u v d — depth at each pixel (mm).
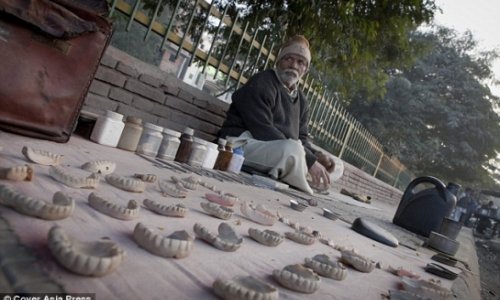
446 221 3771
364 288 1162
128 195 1254
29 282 568
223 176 2902
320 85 6410
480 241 16750
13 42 1521
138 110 3521
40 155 1284
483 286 5766
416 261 2137
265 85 4051
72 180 1113
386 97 18406
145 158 2324
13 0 1482
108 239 768
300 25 5562
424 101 20047
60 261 633
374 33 6125
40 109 1648
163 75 3650
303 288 916
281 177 4020
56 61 1657
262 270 999
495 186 32219
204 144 2891
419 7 6227
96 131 2184
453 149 22297
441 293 1298
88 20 1733
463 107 21125
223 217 1362
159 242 825
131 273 710
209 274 842
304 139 4805
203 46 5125
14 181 979
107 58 3148
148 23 3473
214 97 4328
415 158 21406
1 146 1350
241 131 4051
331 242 1644
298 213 2365
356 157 10367
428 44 8797
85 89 1792
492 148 22391
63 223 816
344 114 8133
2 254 612
